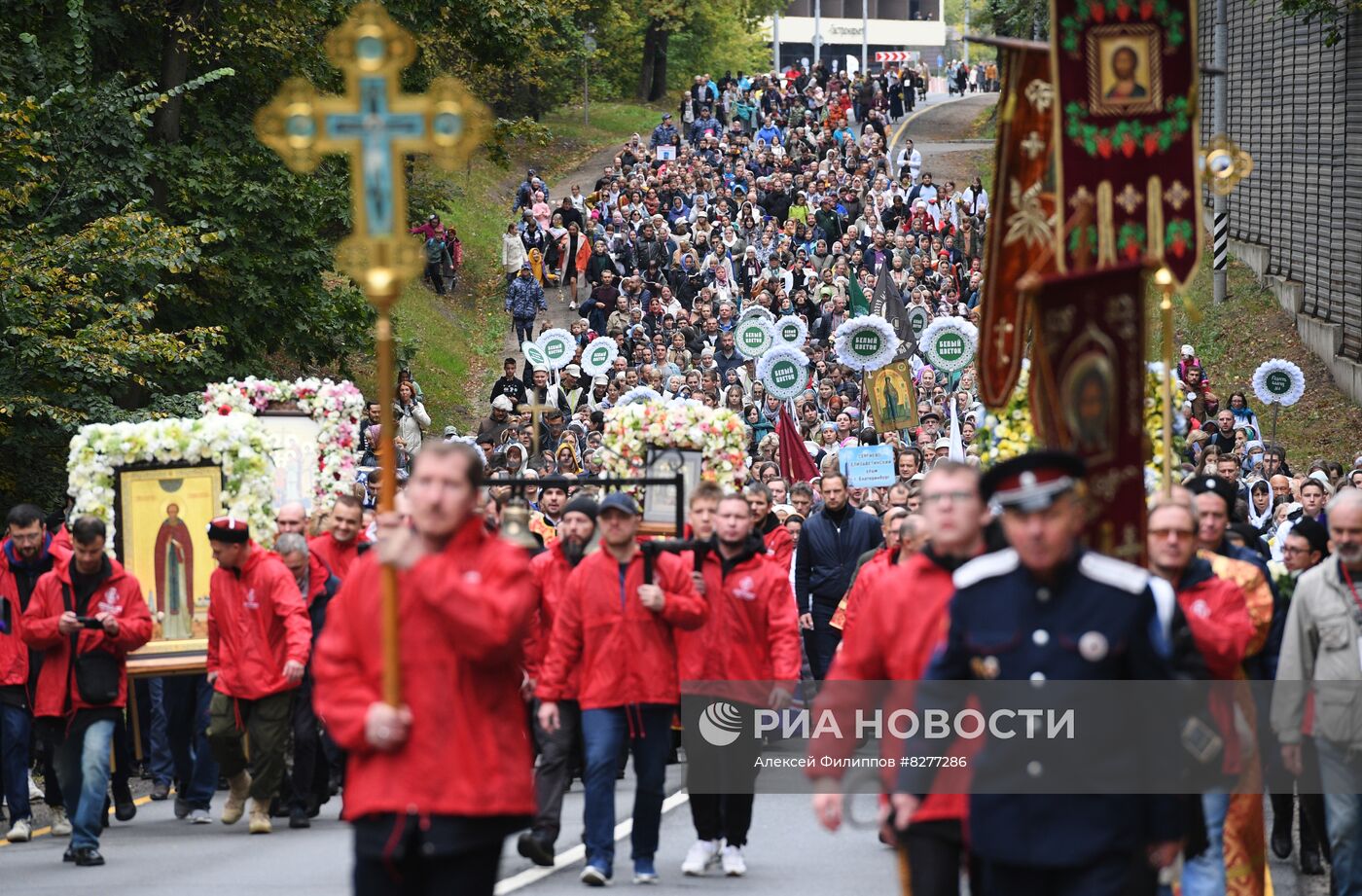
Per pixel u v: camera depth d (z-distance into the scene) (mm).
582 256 151875
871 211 159625
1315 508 55000
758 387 95688
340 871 36781
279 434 55219
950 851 23266
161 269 78562
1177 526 27328
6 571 42875
